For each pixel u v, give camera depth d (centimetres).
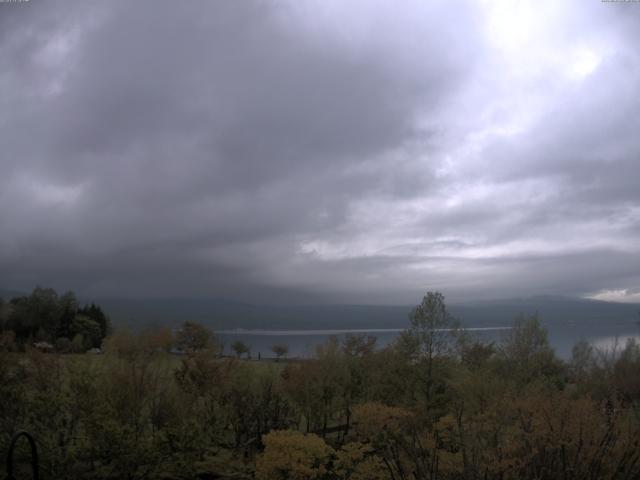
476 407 961
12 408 907
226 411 1227
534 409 642
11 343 1234
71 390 983
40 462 828
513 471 563
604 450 563
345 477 839
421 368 1380
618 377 1356
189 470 902
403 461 698
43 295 4659
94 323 4581
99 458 863
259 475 830
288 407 1355
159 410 1118
